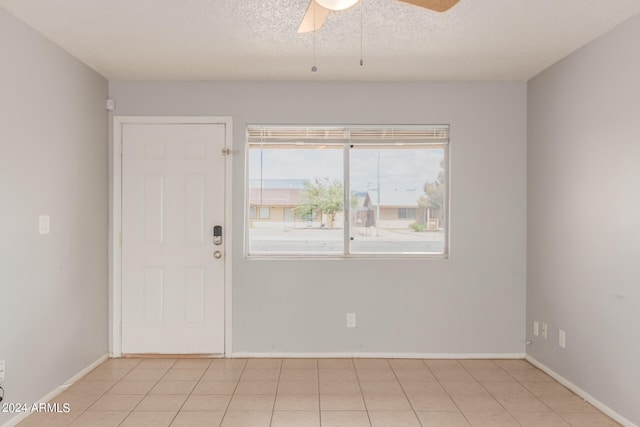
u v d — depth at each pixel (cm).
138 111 408
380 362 401
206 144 410
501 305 411
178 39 314
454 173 411
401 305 412
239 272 411
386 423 289
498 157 411
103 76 397
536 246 393
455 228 411
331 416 298
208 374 371
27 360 294
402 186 418
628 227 280
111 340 410
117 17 280
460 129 412
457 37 310
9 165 274
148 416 296
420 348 412
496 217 411
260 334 411
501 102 411
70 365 346
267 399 324
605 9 267
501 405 315
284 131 416
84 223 365
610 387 297
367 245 418
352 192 418
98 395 329
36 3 261
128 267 410
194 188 410
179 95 410
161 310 411
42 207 308
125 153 410
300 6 265
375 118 412
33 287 299
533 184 398
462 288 412
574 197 336
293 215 420
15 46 279
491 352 412
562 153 352
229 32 302
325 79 406
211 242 411
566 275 347
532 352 399
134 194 410
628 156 280
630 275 279
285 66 371
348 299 412
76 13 274
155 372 375
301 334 412
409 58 351
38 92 303
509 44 323
